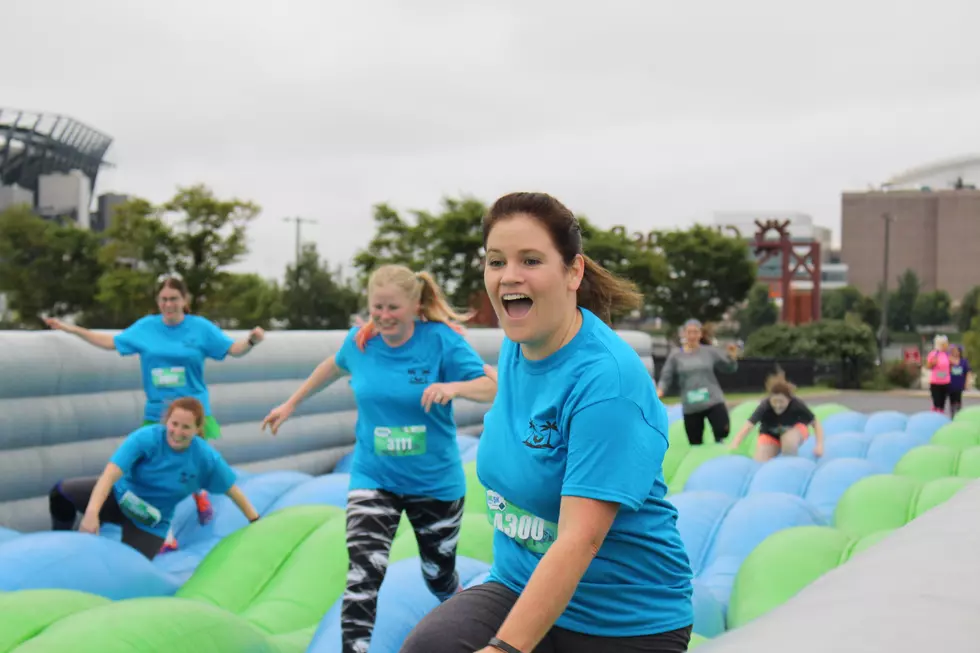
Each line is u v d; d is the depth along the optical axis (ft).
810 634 3.10
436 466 10.91
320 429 27.27
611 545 5.74
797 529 13.65
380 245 98.78
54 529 17.26
